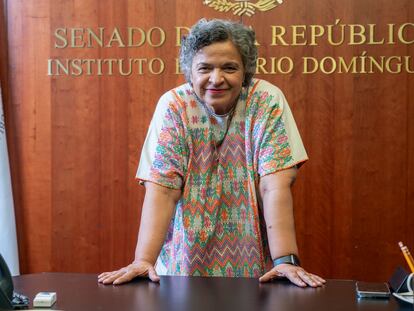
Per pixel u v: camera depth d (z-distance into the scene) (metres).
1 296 1.56
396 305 1.62
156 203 2.24
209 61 2.16
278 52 3.89
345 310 1.58
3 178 3.96
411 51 3.83
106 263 4.08
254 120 2.28
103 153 4.05
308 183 3.91
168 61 3.97
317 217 3.91
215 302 1.65
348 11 3.85
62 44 4.04
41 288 1.82
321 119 3.88
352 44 3.85
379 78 3.85
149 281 1.91
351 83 3.86
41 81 4.06
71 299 1.69
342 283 1.87
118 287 1.83
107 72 4.02
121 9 3.99
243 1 3.89
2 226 3.96
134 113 4.02
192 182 2.29
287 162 2.25
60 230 4.10
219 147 2.31
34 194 4.11
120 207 4.05
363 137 3.87
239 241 2.28
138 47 3.99
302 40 3.87
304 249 3.93
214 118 2.29
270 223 2.19
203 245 2.27
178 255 2.30
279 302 1.65
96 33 4.02
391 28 3.83
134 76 4.00
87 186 4.07
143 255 2.17
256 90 2.32
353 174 3.88
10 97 4.08
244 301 1.66
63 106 4.06
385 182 3.87
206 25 2.19
